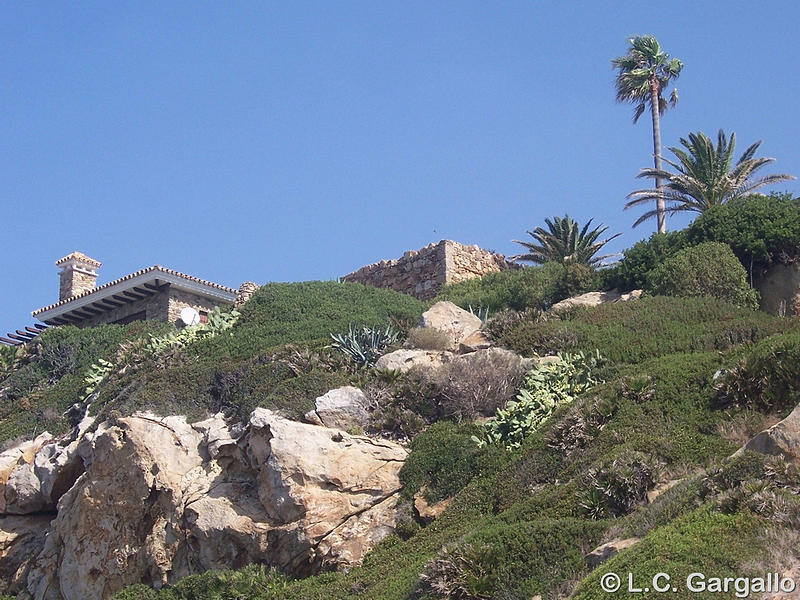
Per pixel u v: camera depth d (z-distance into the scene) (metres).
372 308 38.72
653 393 22.72
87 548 26.08
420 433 25.48
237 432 26.94
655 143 55.09
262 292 39.66
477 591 17.44
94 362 41.44
